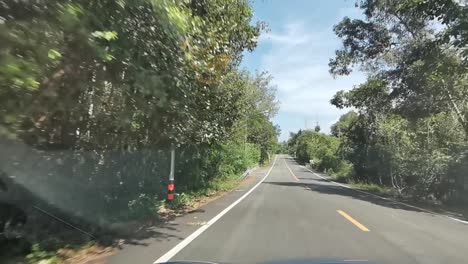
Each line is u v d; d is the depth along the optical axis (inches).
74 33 201.0
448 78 847.1
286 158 6338.6
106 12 217.2
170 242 359.6
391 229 453.1
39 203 336.8
